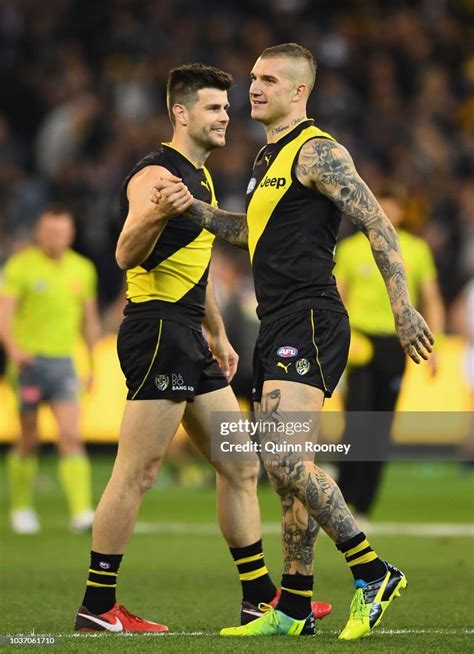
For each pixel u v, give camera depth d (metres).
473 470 61.47
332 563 33.31
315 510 21.09
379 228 20.98
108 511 22.70
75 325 41.16
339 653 19.66
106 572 22.77
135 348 22.81
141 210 22.52
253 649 20.05
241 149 71.50
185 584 29.58
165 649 20.16
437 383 59.62
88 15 82.00
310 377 21.14
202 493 53.09
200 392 23.45
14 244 65.06
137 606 26.27
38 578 30.34
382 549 35.66
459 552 35.06
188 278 23.02
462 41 84.25
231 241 22.42
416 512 45.41
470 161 76.25
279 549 36.25
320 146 21.28
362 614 21.17
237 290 49.91
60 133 73.38
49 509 47.44
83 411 61.19
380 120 76.62
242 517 23.31
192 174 23.41
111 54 80.50
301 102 21.81
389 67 81.31
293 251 21.41
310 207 21.44
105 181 69.38
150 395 22.72
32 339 40.56
